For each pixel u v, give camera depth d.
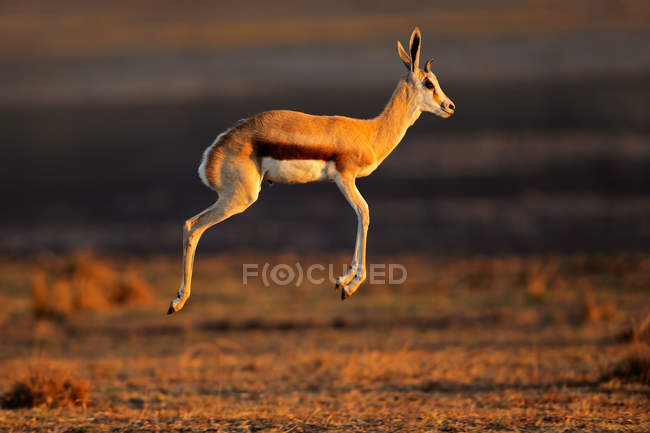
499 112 185.25
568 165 139.75
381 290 78.75
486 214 117.06
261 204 133.00
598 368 46.66
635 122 166.12
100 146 179.75
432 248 102.44
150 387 45.97
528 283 78.94
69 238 117.56
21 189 148.75
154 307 74.25
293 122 31.02
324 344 59.34
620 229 106.56
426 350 55.94
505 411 36.69
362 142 31.58
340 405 39.56
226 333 64.25
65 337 64.38
